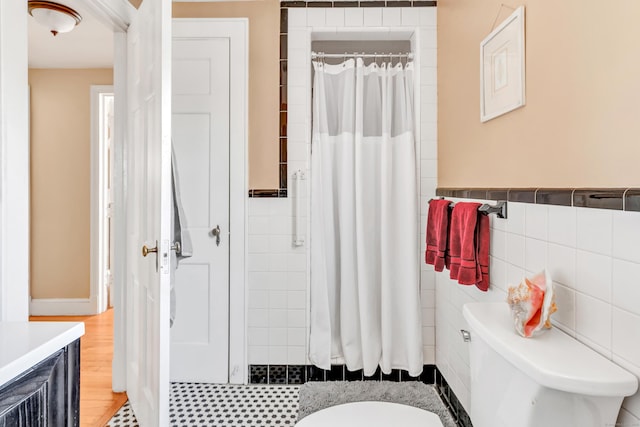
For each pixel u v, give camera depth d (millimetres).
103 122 3658
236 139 2320
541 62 1236
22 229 1363
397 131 2354
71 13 2486
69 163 3619
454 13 2016
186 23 2309
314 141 2332
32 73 3586
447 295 2129
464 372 1879
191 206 2336
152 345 1612
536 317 1049
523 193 1318
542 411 894
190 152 2330
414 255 2285
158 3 1488
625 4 900
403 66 2510
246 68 2311
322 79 2340
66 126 3605
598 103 991
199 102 2320
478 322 1173
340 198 2354
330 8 2330
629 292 874
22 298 1365
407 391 2252
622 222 892
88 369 2512
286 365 2359
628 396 852
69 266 3645
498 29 1502
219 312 2340
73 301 3637
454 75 2018
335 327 2408
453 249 1687
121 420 1938
